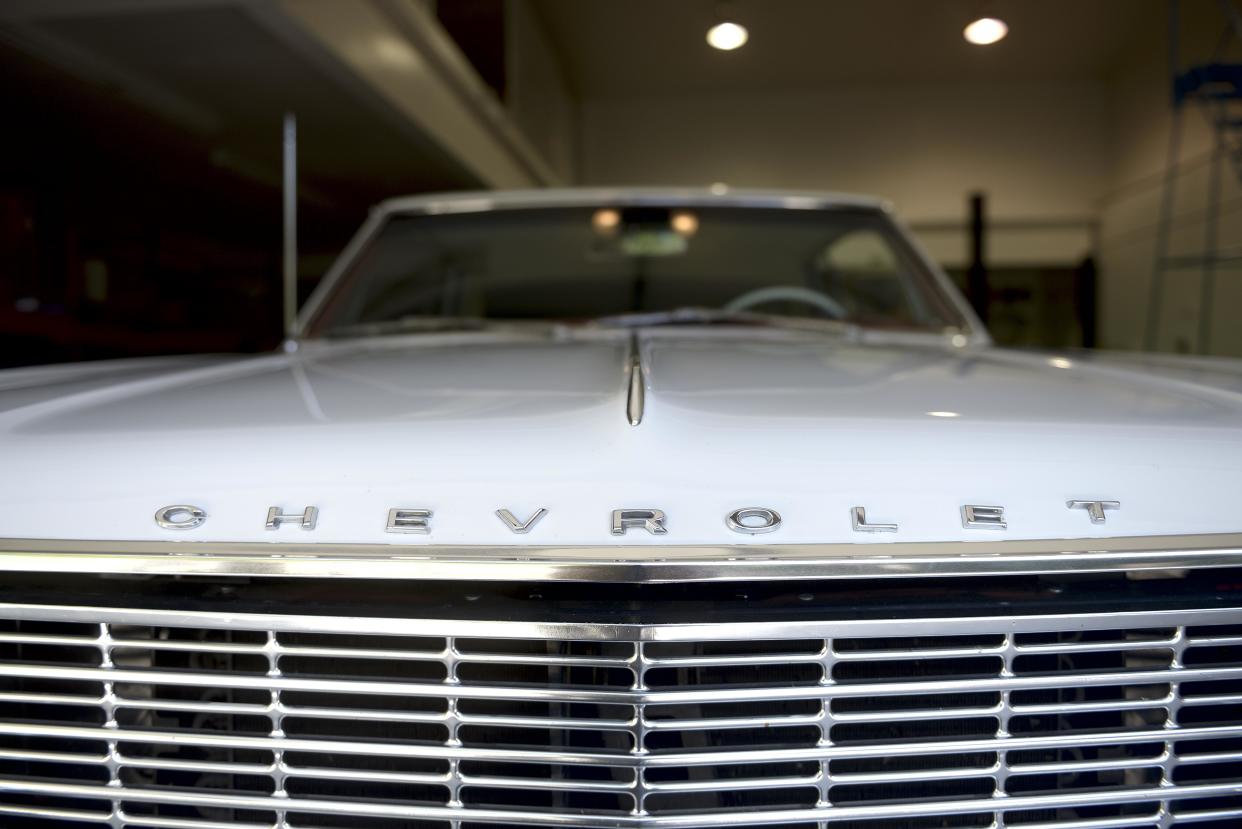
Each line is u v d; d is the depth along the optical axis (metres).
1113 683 0.84
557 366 1.32
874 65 11.61
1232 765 0.89
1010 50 11.12
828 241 2.15
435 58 6.94
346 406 1.06
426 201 2.31
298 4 4.97
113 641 0.87
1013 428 0.95
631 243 2.14
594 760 0.82
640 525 0.82
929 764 0.86
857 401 1.05
